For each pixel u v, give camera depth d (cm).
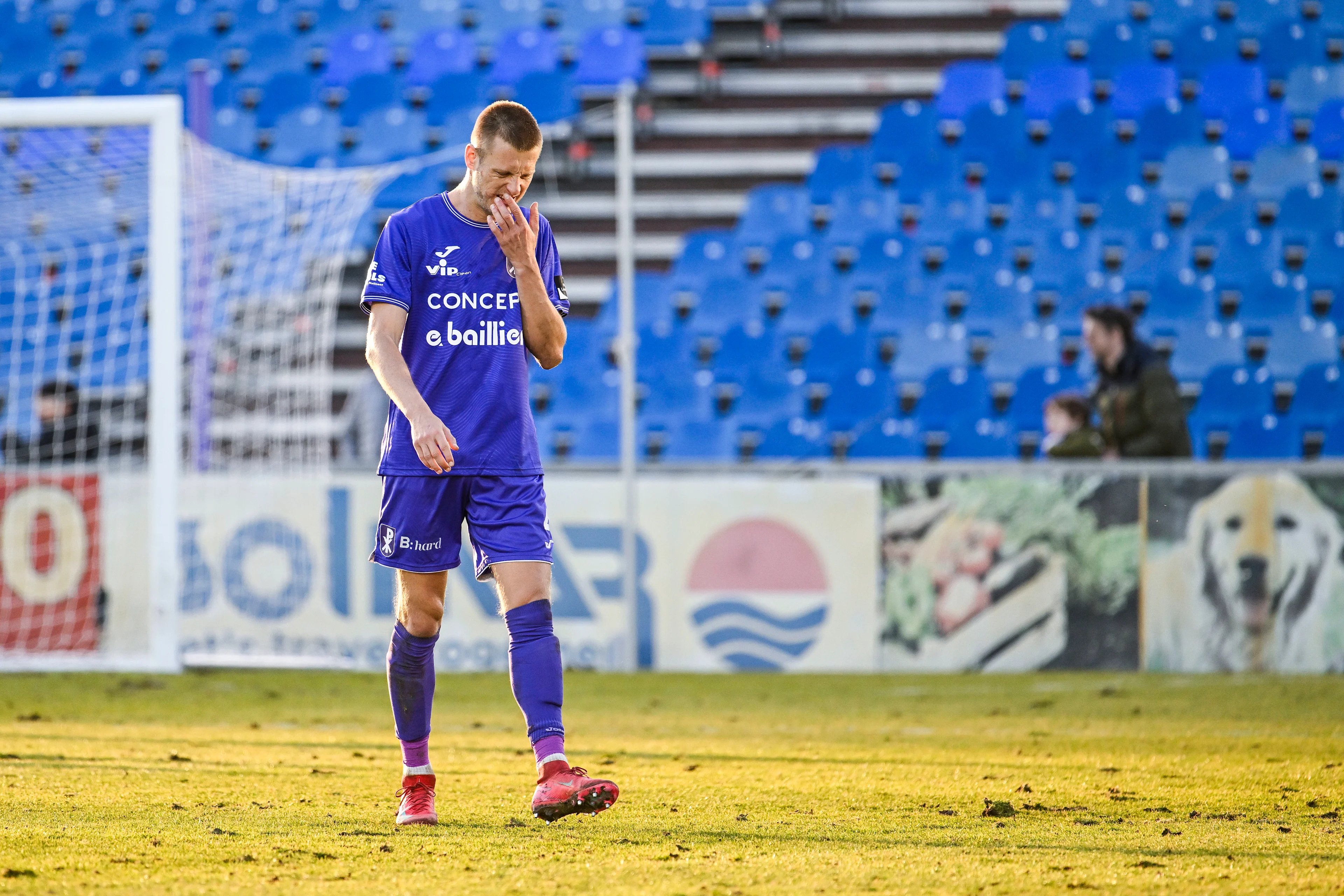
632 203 2756
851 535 2695
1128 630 2631
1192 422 4344
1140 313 4600
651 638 2725
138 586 2755
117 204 4003
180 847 968
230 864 912
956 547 2673
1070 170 4959
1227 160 4903
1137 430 2903
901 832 1052
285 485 2761
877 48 5409
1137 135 5009
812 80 5322
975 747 1644
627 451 2720
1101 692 2336
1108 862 925
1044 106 5075
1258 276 4669
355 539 2738
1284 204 4788
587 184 5116
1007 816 1127
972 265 4734
